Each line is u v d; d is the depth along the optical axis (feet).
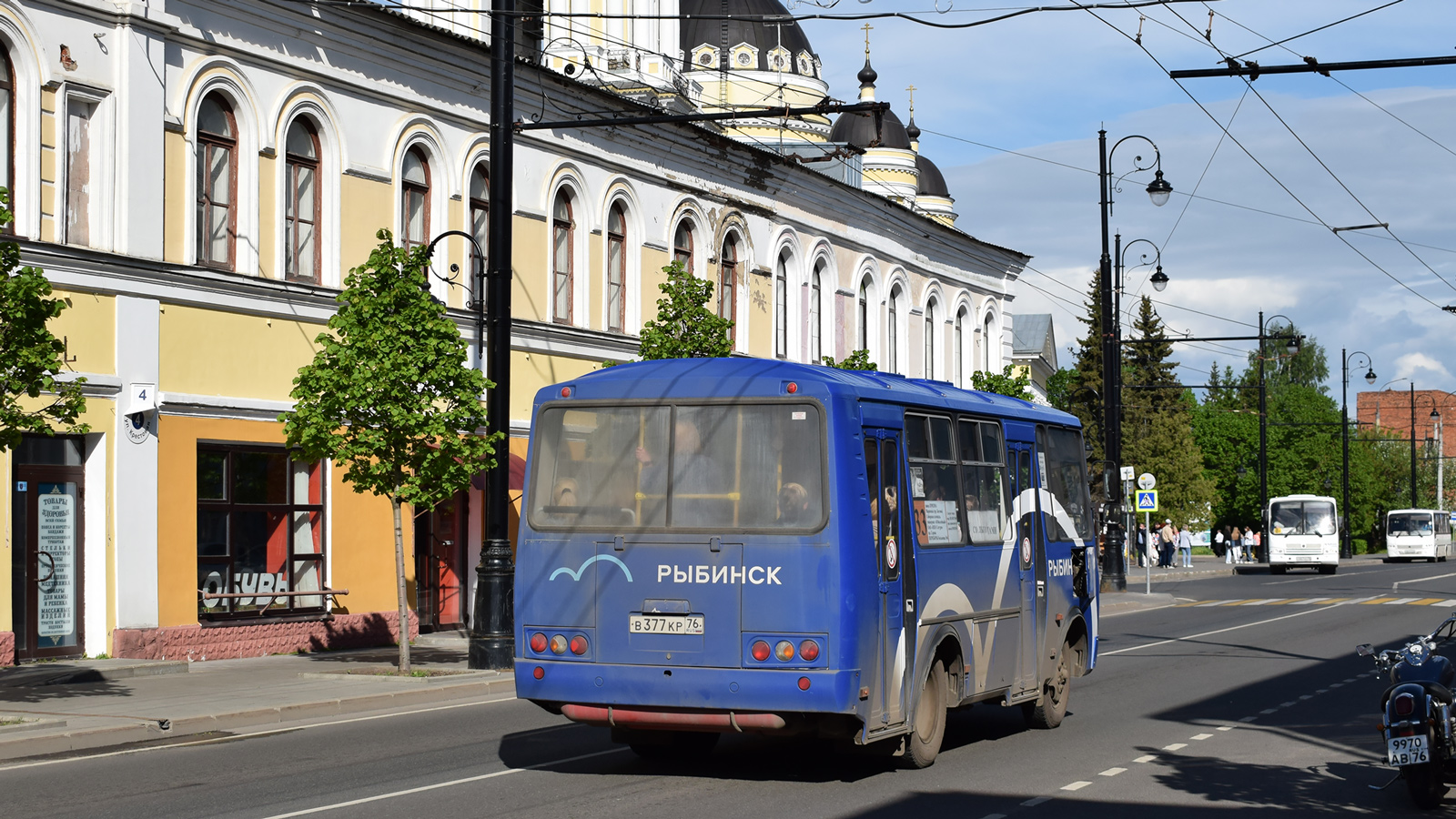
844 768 40.96
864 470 37.65
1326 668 69.67
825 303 131.44
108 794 35.68
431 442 63.00
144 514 66.39
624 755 42.91
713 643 36.76
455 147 87.30
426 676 62.03
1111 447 134.41
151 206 67.41
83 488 64.85
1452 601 126.31
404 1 92.58
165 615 67.36
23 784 37.37
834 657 35.99
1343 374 276.00
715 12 192.85
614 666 37.45
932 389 44.32
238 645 70.38
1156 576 178.29
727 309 117.39
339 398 60.64
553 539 38.58
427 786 37.06
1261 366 238.27
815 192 127.85
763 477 37.09
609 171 101.50
